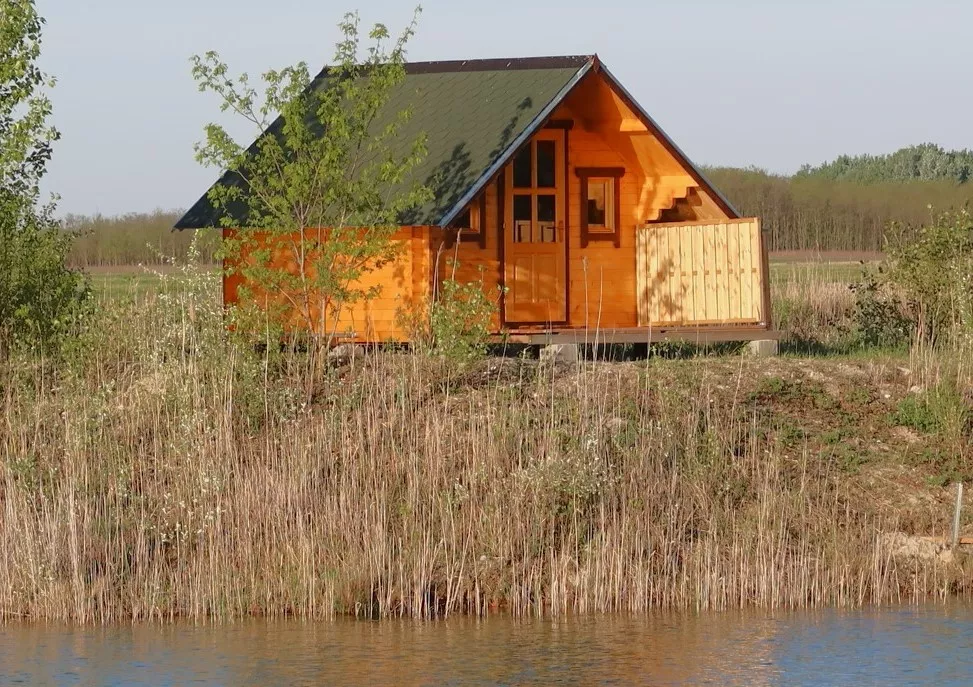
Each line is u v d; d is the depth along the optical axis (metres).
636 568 24.36
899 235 38.94
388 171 30.64
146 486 26.45
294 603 23.78
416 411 28.53
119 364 30.80
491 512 25.03
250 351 29.53
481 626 22.89
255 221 31.06
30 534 24.11
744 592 24.41
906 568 25.47
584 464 25.75
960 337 32.94
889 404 30.66
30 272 31.38
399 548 24.47
